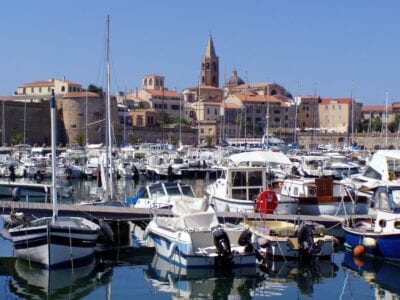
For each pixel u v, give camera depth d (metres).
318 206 31.89
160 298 19.84
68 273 22.73
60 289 20.73
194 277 22.20
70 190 47.22
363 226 27.47
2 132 111.69
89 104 125.38
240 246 23.45
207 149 89.25
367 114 197.62
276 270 23.38
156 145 98.88
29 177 64.31
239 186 33.25
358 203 32.22
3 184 46.00
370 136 135.75
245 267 22.80
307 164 65.75
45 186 43.91
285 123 181.38
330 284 21.56
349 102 182.62
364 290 20.81
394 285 21.38
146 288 20.97
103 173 40.91
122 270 23.42
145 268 23.75
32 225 23.58
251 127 155.25
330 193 33.25
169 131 136.12
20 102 119.75
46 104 125.12
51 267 22.39
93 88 159.00
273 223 26.83
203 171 69.62
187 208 25.11
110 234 27.70
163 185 34.00
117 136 125.94
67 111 126.19
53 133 23.94
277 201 30.59
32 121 122.12
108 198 36.47
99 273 22.91
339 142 138.00
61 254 22.55
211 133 152.25
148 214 29.30
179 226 24.61
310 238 24.25
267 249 24.36
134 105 172.75
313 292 20.59
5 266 23.66
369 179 34.91
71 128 125.50
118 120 131.62
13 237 22.73
